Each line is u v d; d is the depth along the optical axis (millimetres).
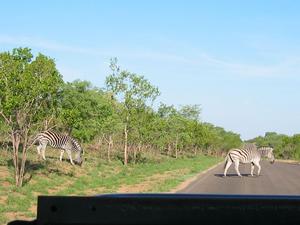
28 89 17422
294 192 20125
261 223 2738
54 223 2797
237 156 30000
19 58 17797
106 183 21359
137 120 35438
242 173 34312
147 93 36094
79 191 18328
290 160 80625
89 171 26219
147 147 47000
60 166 25297
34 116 18141
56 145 26625
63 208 2803
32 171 21422
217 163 54094
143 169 31797
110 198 2801
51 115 19938
